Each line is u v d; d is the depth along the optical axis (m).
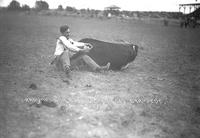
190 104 5.39
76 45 7.30
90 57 7.61
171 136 3.93
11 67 7.70
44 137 3.65
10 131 3.77
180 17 62.03
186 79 7.52
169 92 6.14
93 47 7.61
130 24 47.12
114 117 4.45
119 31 27.25
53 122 4.12
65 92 5.64
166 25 46.47
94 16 72.00
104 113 4.59
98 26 34.72
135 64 9.28
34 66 7.98
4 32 18.94
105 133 3.86
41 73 7.16
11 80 6.33
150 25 46.16
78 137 3.70
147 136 3.86
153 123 4.32
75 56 7.32
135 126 4.16
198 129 4.25
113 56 7.59
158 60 10.45
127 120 4.35
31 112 4.45
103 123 4.19
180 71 8.56
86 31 24.41
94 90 5.89
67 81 6.41
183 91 6.31
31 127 3.92
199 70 8.84
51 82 6.34
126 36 21.48
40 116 4.32
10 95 5.23
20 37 16.14
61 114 4.44
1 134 3.67
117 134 3.86
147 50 13.41
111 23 46.91
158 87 6.51
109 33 23.62
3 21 34.91
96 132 3.88
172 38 21.81
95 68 7.42
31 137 3.63
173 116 4.69
